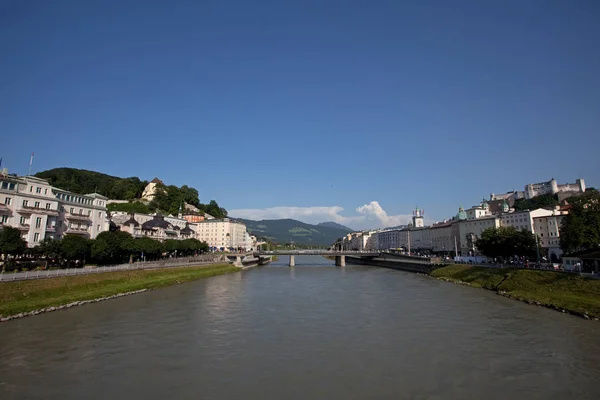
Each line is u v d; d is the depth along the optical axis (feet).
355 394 98.07
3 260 244.42
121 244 327.26
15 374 108.37
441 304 222.48
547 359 122.72
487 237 386.93
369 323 174.81
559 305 199.00
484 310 201.36
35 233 290.76
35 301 188.75
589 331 153.89
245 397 96.17
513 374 110.83
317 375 110.93
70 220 337.93
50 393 96.68
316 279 391.86
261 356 127.54
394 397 96.27
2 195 273.13
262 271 522.47
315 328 165.37
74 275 235.40
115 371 112.27
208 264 466.29
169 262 370.73
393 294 268.21
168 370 113.91
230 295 262.88
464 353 130.00
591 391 98.94
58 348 131.75
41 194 304.91
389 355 128.67
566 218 301.43
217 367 116.98
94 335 149.18
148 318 180.75
